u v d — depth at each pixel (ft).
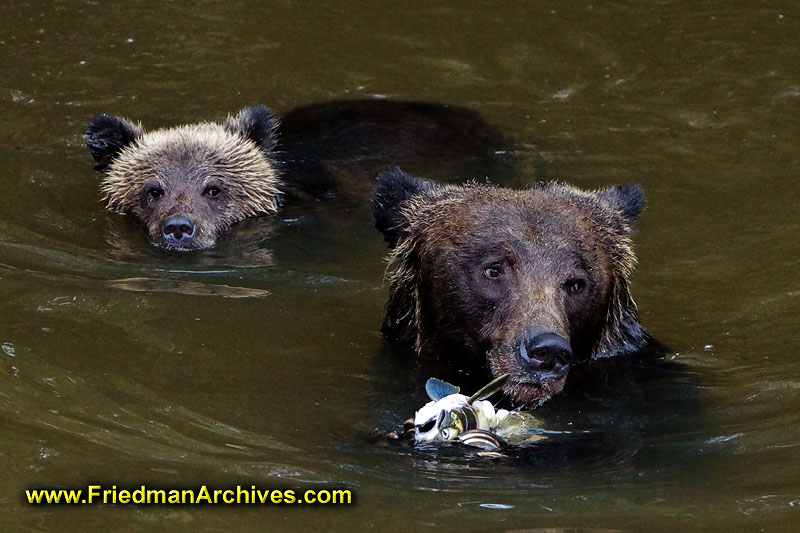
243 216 53.42
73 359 37.06
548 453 32.27
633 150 56.85
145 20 70.74
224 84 64.64
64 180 55.21
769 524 28.25
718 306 42.93
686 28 69.41
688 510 29.04
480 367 36.22
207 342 38.93
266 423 33.78
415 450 32.22
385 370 37.35
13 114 60.39
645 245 47.78
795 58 65.51
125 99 62.49
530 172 54.24
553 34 69.21
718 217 50.24
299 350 38.65
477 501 29.50
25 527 28.22
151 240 50.65
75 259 46.70
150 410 34.17
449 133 57.98
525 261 34.50
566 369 31.96
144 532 28.07
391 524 28.35
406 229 38.86
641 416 34.78
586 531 27.99
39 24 69.56
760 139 57.57
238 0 73.51
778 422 34.06
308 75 65.62
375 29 70.33
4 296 41.65
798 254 46.78
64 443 32.01
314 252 48.14
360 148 56.34
